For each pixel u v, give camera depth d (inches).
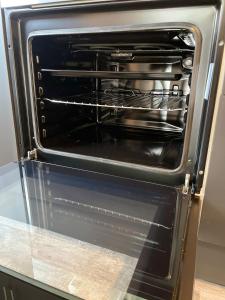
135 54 40.6
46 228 30.4
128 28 28.5
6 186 36.2
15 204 33.8
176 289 20.9
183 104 41.8
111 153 38.4
